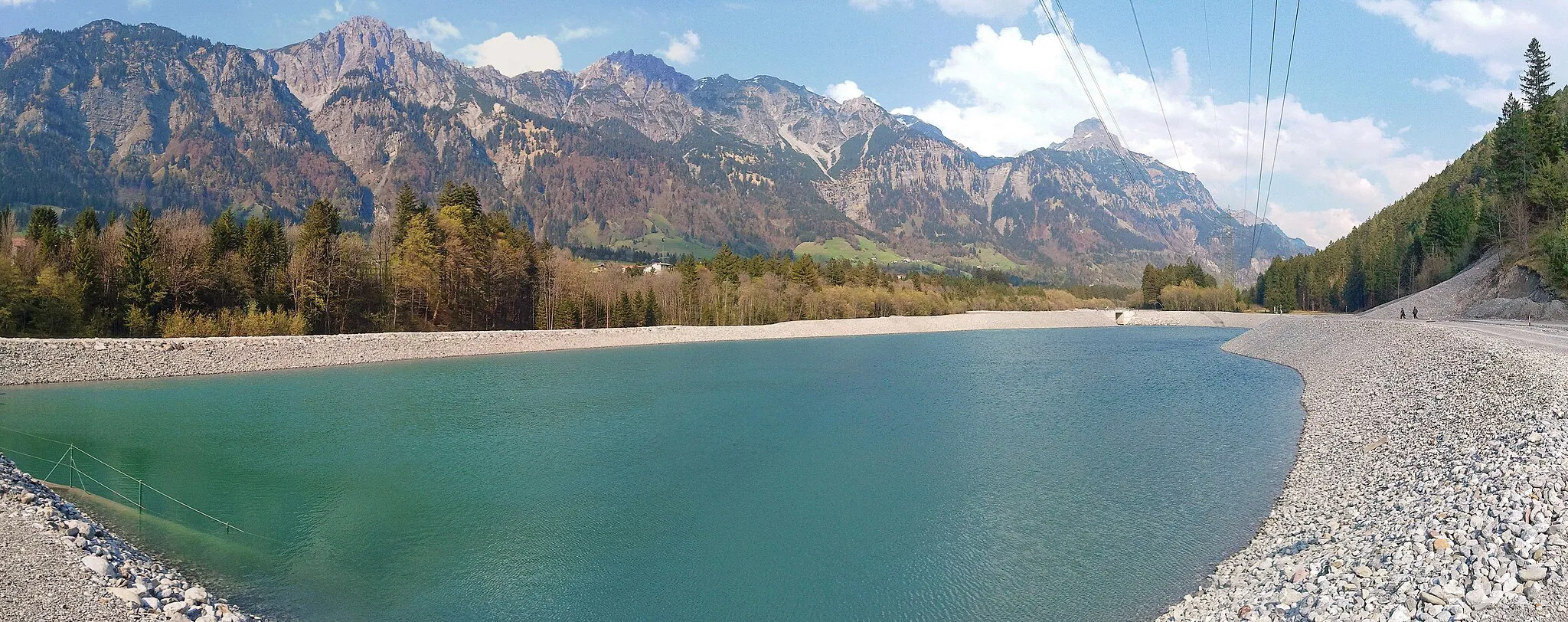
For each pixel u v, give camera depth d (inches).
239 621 790.5
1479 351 1654.8
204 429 1856.5
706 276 6530.5
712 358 3720.5
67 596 735.1
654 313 5565.9
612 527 1187.3
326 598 930.1
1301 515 1072.2
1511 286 3607.3
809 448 1692.9
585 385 2719.0
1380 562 723.4
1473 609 593.9
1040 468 1486.2
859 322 6087.6
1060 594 913.5
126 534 1073.5
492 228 5068.9
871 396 2464.3
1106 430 1841.8
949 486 1373.0
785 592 948.6
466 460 1589.6
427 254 4458.7
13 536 852.6
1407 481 1003.9
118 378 2596.0
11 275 2891.2
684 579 991.0
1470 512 756.6
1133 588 916.0
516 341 4023.1
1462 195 5861.2
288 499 1311.5
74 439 1712.6
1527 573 603.2
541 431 1881.2
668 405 2269.9
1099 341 5132.9
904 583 965.2
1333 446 1444.4
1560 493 716.0
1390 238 6934.1
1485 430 1076.5
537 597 943.0
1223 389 2517.2
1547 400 1095.6
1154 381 2795.3
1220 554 1003.3
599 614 901.2
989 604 895.7
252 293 3718.0
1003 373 3115.2
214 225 3841.0
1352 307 7150.6
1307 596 693.3
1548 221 3735.2
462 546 1107.3
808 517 1223.5
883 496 1323.8
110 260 3324.3
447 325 4658.0
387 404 2258.9
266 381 2674.7
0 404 2128.4
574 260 6215.6
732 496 1342.3
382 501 1309.1
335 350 3265.3
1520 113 4483.3
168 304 3444.9
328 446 1708.9
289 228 4923.7
